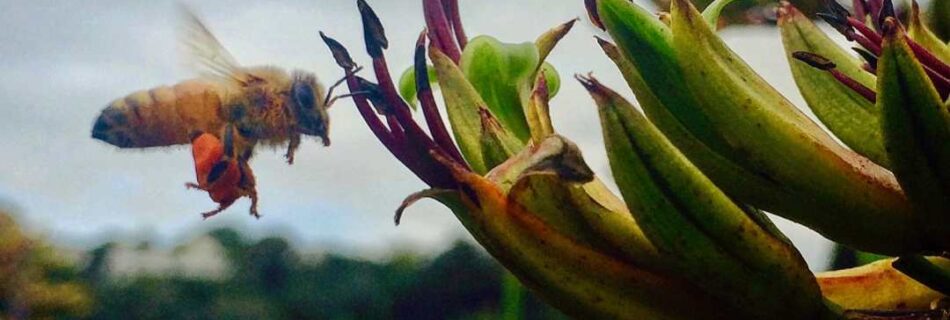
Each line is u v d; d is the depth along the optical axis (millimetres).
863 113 48
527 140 48
